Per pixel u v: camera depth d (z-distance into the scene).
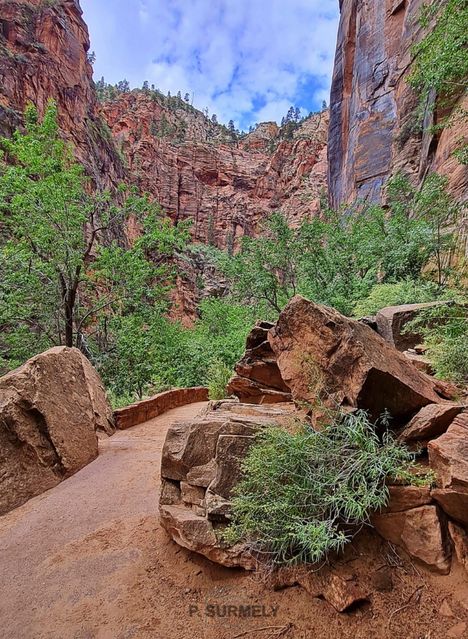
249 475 2.51
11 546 3.07
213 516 2.55
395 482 2.19
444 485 1.99
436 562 1.95
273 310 14.98
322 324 3.05
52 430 4.55
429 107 10.67
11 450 4.08
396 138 17.08
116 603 2.29
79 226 12.90
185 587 2.36
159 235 13.59
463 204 8.16
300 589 2.14
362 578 2.02
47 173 12.30
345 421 2.51
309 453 2.30
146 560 2.68
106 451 5.49
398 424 2.71
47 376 4.97
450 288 7.40
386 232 10.60
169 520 2.72
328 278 12.88
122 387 13.29
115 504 3.69
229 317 20.12
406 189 11.76
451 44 5.72
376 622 1.85
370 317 6.31
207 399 12.49
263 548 2.31
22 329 12.51
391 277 9.62
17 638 2.09
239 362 5.41
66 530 3.26
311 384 3.02
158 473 4.43
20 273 11.73
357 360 2.70
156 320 13.98
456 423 2.30
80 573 2.62
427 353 4.34
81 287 14.59
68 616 2.22
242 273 14.23
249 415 3.49
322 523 1.99
